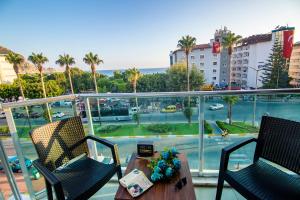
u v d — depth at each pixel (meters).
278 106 1.64
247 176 1.16
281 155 1.22
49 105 1.58
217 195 1.27
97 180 1.21
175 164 1.16
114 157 1.36
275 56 23.64
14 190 1.40
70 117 1.51
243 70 30.45
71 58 19.66
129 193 1.00
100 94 1.73
